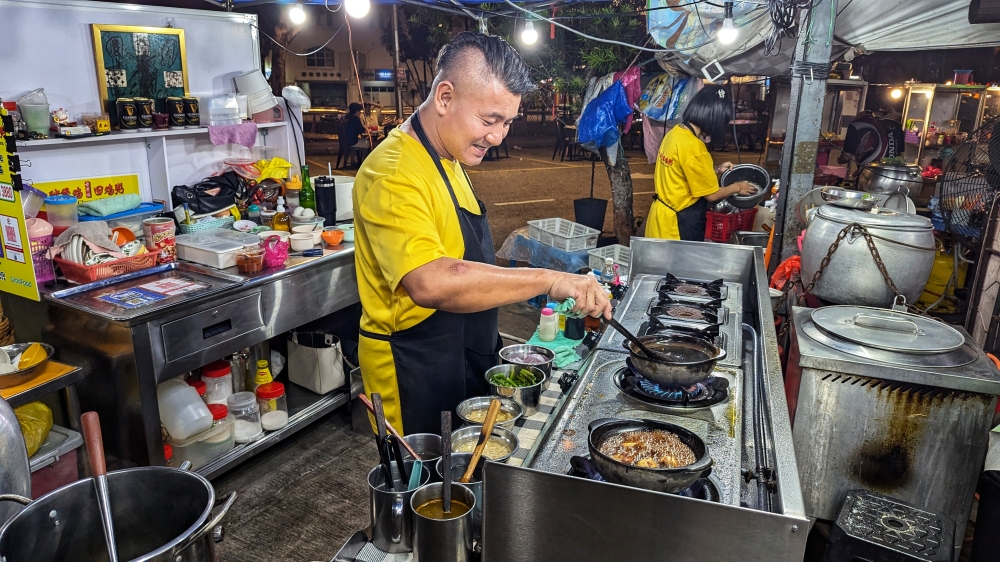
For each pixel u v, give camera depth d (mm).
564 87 6270
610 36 5695
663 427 1362
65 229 2947
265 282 3051
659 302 2361
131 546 1207
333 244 3541
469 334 2033
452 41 1682
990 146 3635
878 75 9430
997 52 8500
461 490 1218
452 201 1815
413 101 16609
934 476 2217
